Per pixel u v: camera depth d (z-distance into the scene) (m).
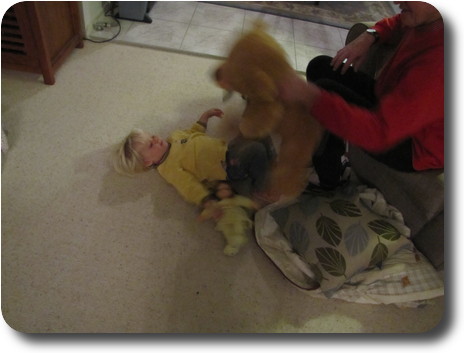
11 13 1.34
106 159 1.29
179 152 1.21
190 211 1.19
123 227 1.13
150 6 2.07
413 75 0.77
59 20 1.53
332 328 1.01
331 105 0.79
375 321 1.03
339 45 2.09
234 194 1.17
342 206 1.08
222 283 1.05
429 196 0.99
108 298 0.99
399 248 1.04
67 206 1.15
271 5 2.33
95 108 1.46
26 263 1.01
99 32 1.83
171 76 1.66
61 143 1.32
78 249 1.06
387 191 1.14
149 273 1.04
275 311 1.02
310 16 2.29
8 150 1.26
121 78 1.61
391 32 1.15
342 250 1.00
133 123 1.43
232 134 1.06
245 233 1.14
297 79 0.77
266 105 0.76
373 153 1.02
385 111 0.79
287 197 1.09
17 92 1.46
